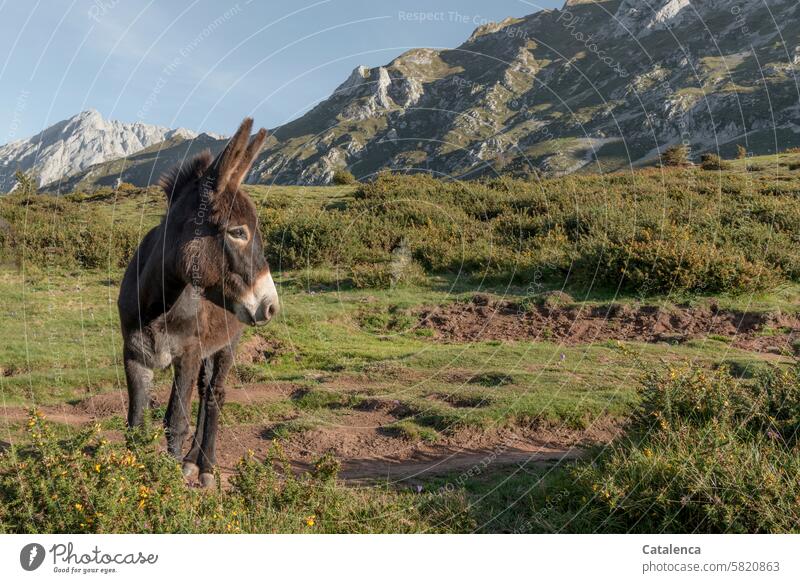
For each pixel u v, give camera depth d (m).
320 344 11.27
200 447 4.78
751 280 12.33
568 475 4.93
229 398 8.32
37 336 11.05
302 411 7.73
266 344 11.26
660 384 5.87
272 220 17.39
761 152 68.25
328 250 16.25
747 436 4.78
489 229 16.94
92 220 18.73
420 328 12.27
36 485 3.18
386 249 16.69
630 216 16.08
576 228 15.95
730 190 19.80
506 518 4.39
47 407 8.18
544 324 11.92
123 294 4.28
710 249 13.24
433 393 8.04
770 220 15.87
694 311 11.81
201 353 4.45
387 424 7.05
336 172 28.33
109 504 3.08
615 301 12.52
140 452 3.52
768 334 10.84
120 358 10.17
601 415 6.88
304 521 3.81
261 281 3.87
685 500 3.87
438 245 16.09
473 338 11.62
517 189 20.59
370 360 10.41
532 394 7.54
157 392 8.46
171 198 4.20
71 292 13.98
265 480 4.11
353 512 4.12
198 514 3.46
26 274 14.71
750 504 3.73
